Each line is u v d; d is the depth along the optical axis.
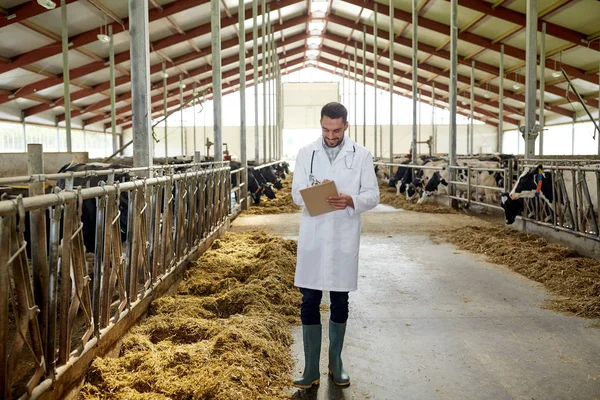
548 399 2.47
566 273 4.63
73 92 20.34
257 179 12.30
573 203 6.11
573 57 17.33
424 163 13.78
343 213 2.56
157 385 2.39
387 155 32.44
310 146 2.67
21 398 1.88
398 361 2.92
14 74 15.99
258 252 5.57
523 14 15.07
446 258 5.70
